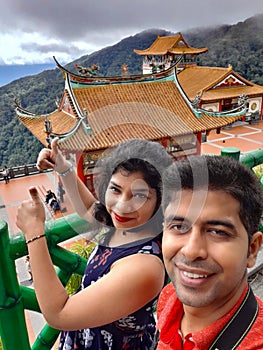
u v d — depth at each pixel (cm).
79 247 267
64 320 57
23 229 66
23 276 514
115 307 58
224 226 44
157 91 858
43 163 88
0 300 83
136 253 63
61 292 60
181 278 46
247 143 1323
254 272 158
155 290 62
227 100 1504
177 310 54
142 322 72
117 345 74
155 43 2017
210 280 45
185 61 1845
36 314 401
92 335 76
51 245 87
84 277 73
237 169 48
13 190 995
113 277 60
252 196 46
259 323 44
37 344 107
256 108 1592
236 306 46
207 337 44
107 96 807
